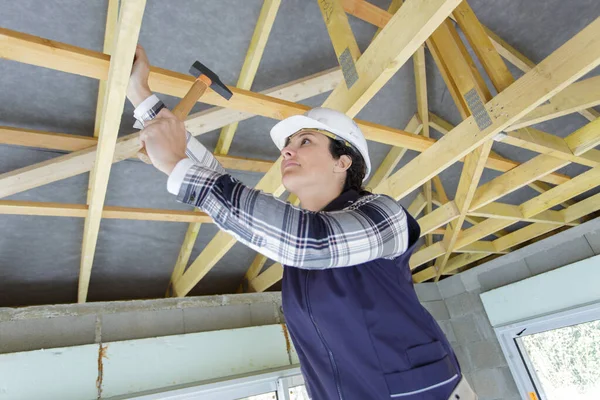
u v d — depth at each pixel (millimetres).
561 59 1765
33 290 3303
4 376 2719
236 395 3414
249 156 2984
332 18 1966
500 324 4672
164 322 3549
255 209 537
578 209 4168
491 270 5000
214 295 4027
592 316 3926
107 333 3275
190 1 2039
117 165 2584
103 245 3178
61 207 2320
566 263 4371
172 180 584
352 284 621
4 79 2031
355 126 829
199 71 1032
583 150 2631
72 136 2326
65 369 2906
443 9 1360
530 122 2189
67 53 1315
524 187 3959
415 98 3160
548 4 2562
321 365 648
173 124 668
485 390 4816
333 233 555
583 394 3967
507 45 2693
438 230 4312
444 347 662
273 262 4098
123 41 1044
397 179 2738
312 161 762
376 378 584
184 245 3449
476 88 2137
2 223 2693
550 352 4270
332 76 2572
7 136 2160
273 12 2088
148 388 3107
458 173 3834
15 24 1896
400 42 1522
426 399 581
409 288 675
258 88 2592
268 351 3729
